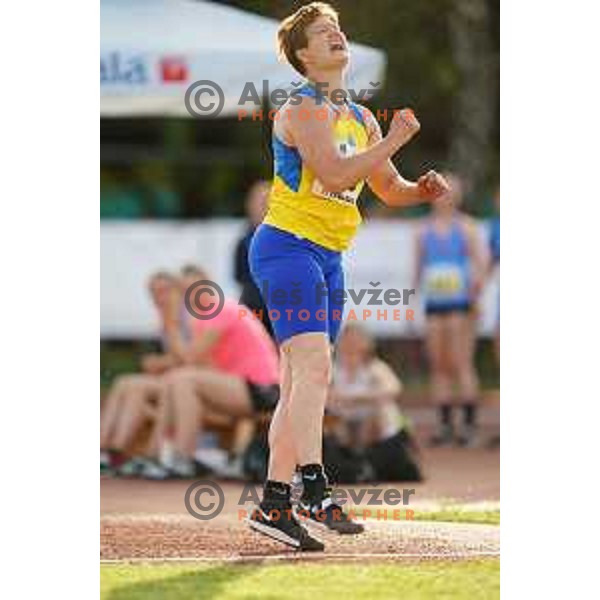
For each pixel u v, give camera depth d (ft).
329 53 80.59
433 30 209.46
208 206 200.34
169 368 117.80
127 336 168.25
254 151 201.77
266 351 111.75
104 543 85.10
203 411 112.78
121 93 110.22
